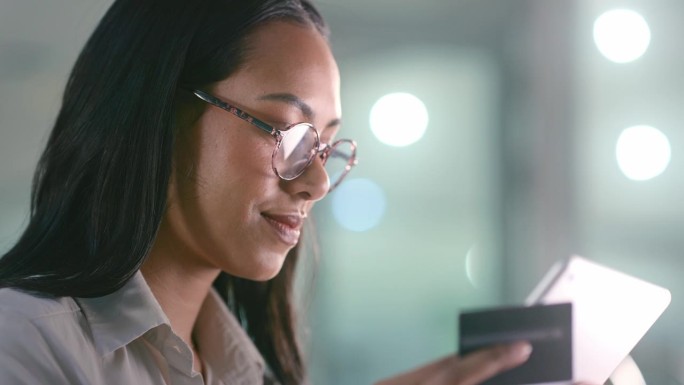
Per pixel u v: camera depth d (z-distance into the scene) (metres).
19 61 2.33
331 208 2.60
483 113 2.69
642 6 2.63
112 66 0.93
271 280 1.28
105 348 0.87
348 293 2.65
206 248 0.96
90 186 0.92
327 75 0.99
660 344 2.54
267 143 0.94
